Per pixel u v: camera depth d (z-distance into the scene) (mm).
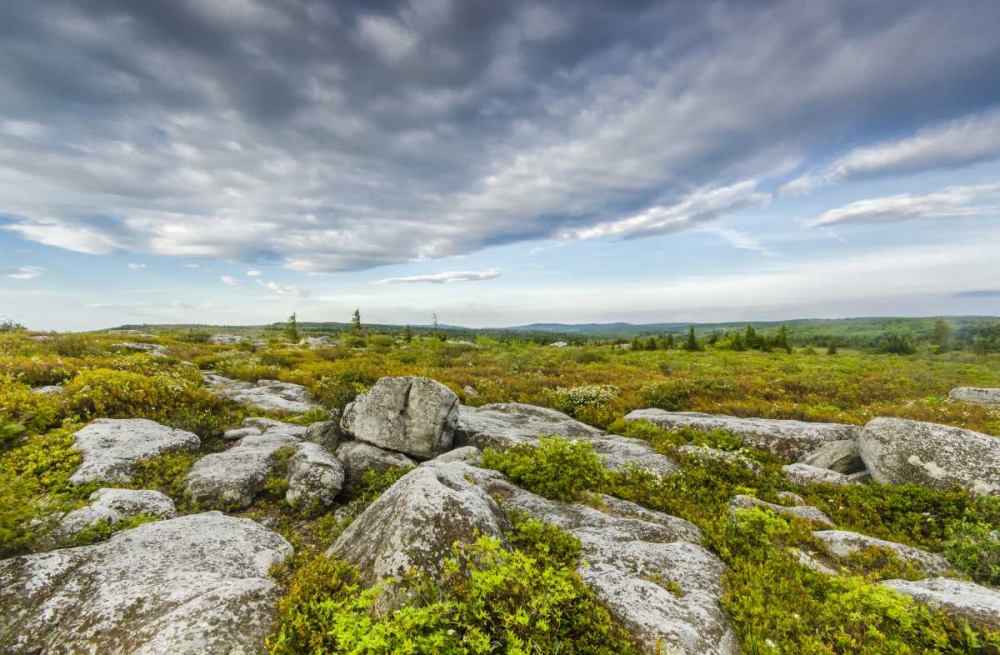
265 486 9773
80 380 13320
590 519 8445
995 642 4766
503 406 19312
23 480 8227
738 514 7918
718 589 6273
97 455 9523
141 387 13742
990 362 45281
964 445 10461
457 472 8789
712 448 13289
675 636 4926
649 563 6742
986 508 8906
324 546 7961
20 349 20016
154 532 6801
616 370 32812
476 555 5855
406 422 12203
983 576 7191
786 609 5707
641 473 10992
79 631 4676
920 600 5652
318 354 35594
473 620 4812
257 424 13828
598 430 16328
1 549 5914
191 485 9281
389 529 6055
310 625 4832
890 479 10812
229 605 5012
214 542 6816
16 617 4871
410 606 4809
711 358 47938
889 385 24797
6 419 10305
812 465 12664
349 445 11938
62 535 6617
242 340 46719
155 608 4984
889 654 4898
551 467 10336
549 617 4977
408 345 55656
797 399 21609
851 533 7871
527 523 7293
